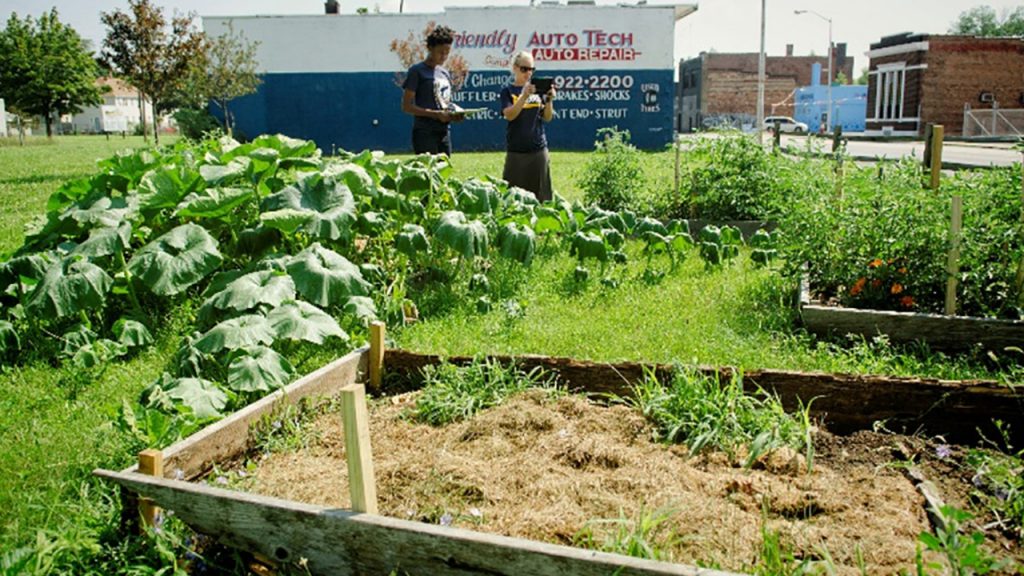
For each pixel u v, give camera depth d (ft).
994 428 12.11
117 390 15.57
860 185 21.84
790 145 33.37
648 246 25.59
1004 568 8.93
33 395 15.35
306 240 21.04
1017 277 17.85
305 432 12.72
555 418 12.53
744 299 21.02
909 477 10.97
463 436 12.34
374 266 20.58
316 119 115.14
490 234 23.79
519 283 22.93
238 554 9.38
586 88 114.01
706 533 9.49
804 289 20.03
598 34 112.88
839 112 189.78
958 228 17.75
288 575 9.04
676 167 35.40
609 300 21.31
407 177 23.27
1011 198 19.52
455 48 113.09
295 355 16.96
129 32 73.61
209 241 19.10
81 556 9.34
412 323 19.36
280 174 24.17
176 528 9.70
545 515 9.96
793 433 11.65
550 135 115.03
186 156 24.63
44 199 45.65
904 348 16.97
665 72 113.60
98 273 18.03
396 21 112.78
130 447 12.04
